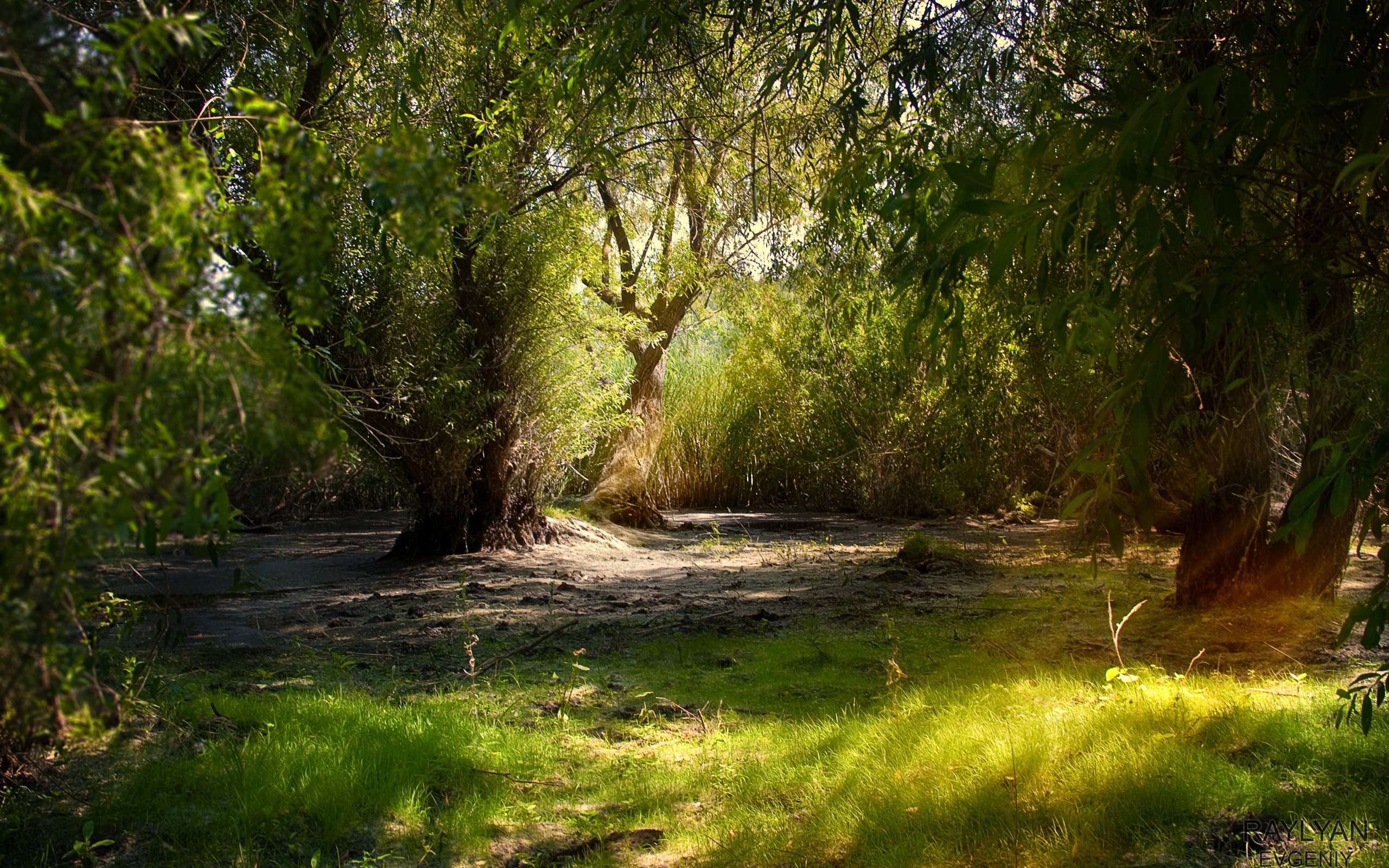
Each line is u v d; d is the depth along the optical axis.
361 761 4.43
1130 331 3.36
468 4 6.90
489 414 11.86
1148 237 2.51
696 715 5.53
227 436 1.95
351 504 18.83
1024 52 4.64
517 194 9.27
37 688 1.83
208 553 3.01
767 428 20.30
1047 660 6.25
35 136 1.74
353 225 6.54
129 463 1.62
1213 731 4.44
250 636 7.66
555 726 5.31
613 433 17.06
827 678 6.22
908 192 3.28
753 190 6.39
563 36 5.87
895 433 17.73
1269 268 2.69
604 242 14.93
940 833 3.72
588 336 12.55
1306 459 6.72
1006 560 11.36
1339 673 5.61
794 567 11.62
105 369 1.72
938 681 5.81
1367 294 4.00
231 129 5.13
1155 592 8.67
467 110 7.55
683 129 6.95
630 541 14.52
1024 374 10.16
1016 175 3.03
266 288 1.84
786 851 3.70
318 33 6.29
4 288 1.62
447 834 3.96
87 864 3.63
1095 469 2.68
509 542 12.75
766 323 17.61
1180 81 3.48
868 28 5.25
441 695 5.83
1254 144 2.89
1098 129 2.79
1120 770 4.03
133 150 1.70
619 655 7.02
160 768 4.27
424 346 10.77
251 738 4.71
